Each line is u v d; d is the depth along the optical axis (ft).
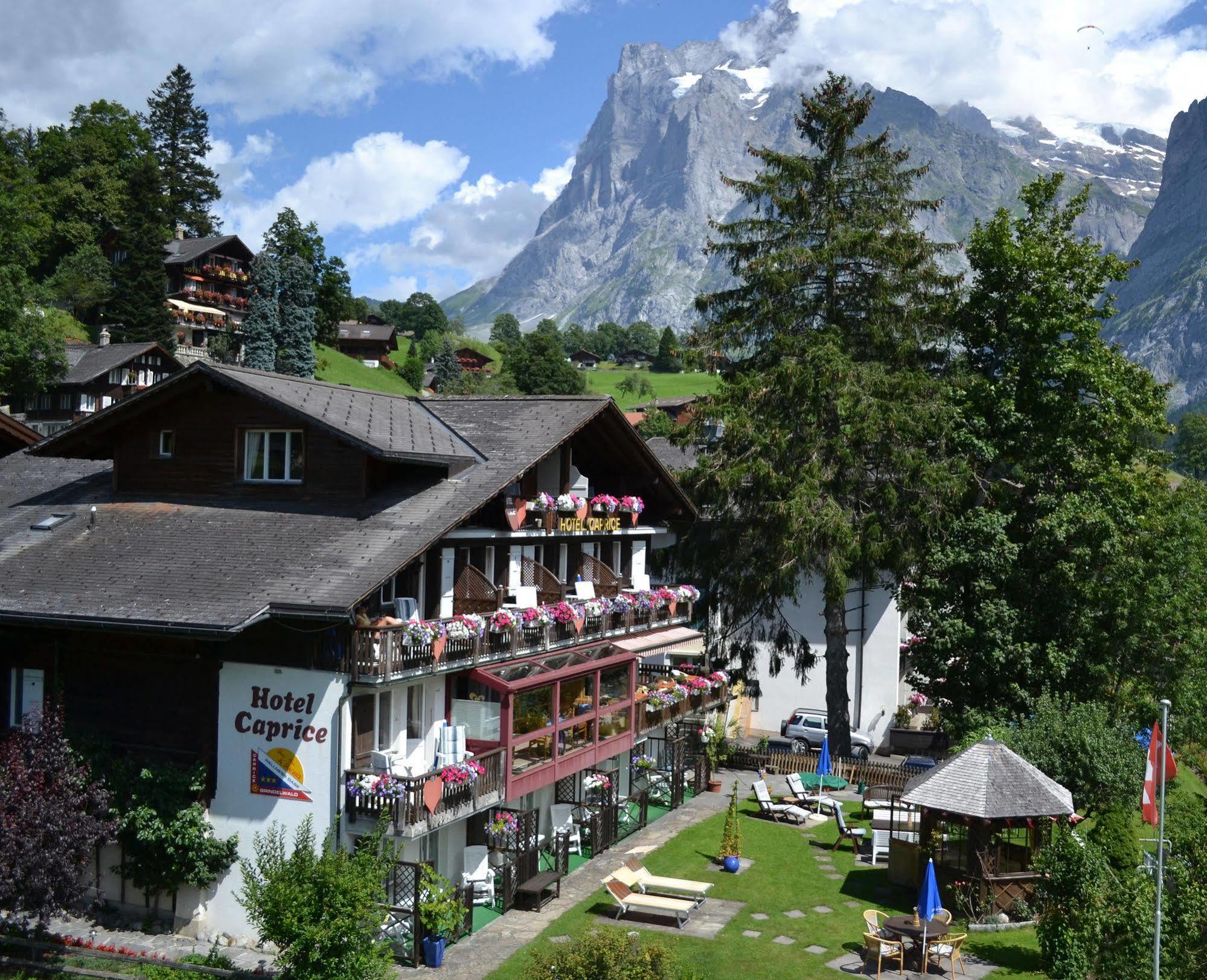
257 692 80.12
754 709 165.68
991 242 143.84
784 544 131.75
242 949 78.74
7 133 326.03
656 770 121.60
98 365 249.55
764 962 77.36
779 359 142.51
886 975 75.46
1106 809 96.17
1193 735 127.34
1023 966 77.71
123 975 71.82
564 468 109.60
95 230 339.98
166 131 437.99
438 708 90.12
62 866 71.15
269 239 400.67
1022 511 135.44
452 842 89.35
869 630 162.09
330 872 64.34
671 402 444.55
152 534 91.30
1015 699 118.83
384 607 85.61
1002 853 92.89
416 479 94.32
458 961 76.59
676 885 87.45
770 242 147.43
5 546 93.45
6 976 71.72
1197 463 448.24
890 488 133.28
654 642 116.98
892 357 142.41
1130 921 66.33
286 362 346.54
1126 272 141.69
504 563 102.37
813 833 110.93
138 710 84.28
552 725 96.73
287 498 93.61
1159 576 120.98
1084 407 137.18
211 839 79.92
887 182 146.41
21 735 77.05
